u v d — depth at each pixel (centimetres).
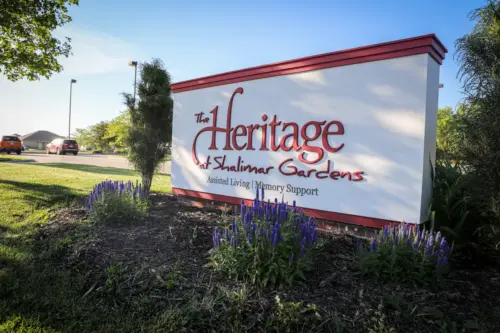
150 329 240
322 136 443
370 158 402
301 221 329
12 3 771
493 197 302
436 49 374
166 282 293
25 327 242
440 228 347
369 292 275
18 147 2703
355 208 414
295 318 240
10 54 929
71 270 329
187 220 487
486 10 329
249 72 532
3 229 454
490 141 303
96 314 260
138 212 486
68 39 1005
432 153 395
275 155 497
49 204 607
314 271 314
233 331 236
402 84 376
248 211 326
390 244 302
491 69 315
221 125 579
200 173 617
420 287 282
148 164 725
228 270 305
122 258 345
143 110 716
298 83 470
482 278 309
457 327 234
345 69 422
